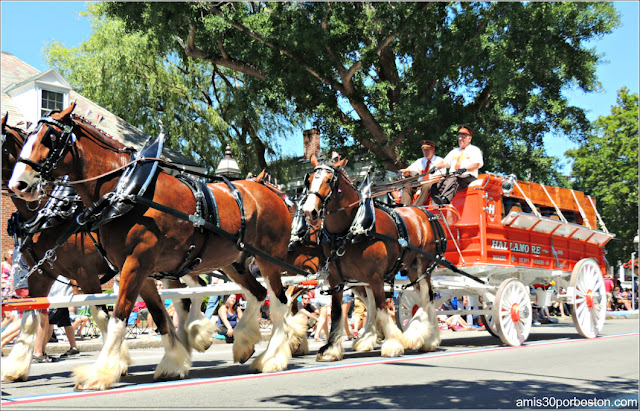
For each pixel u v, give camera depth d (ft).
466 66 79.20
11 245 59.67
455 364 27.27
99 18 93.50
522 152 88.12
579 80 84.48
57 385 22.29
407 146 74.84
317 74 76.07
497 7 72.49
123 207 20.65
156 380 22.97
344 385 21.63
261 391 20.42
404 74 88.33
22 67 78.23
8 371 22.99
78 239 24.07
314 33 70.08
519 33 73.56
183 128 97.35
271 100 84.33
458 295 37.58
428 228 33.73
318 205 26.58
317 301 44.14
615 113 124.36
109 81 89.92
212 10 74.33
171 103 93.91
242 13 72.59
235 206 24.57
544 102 85.66
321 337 46.44
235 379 22.93
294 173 102.47
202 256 23.11
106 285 54.13
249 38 75.36
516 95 82.48
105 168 21.58
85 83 92.02
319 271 29.66
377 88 79.71
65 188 23.93
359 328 45.70
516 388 21.33
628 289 103.35
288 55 74.33
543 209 41.96
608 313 78.54
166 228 21.66
